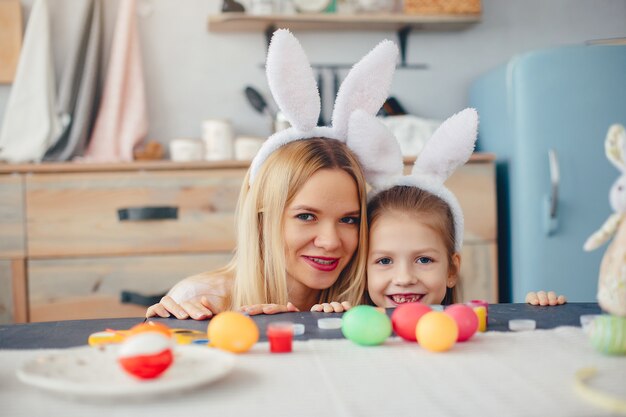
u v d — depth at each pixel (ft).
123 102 7.77
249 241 3.98
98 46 7.58
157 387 1.63
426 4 8.00
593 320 2.16
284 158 3.85
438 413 1.55
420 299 4.11
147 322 2.68
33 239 6.84
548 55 6.94
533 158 6.97
